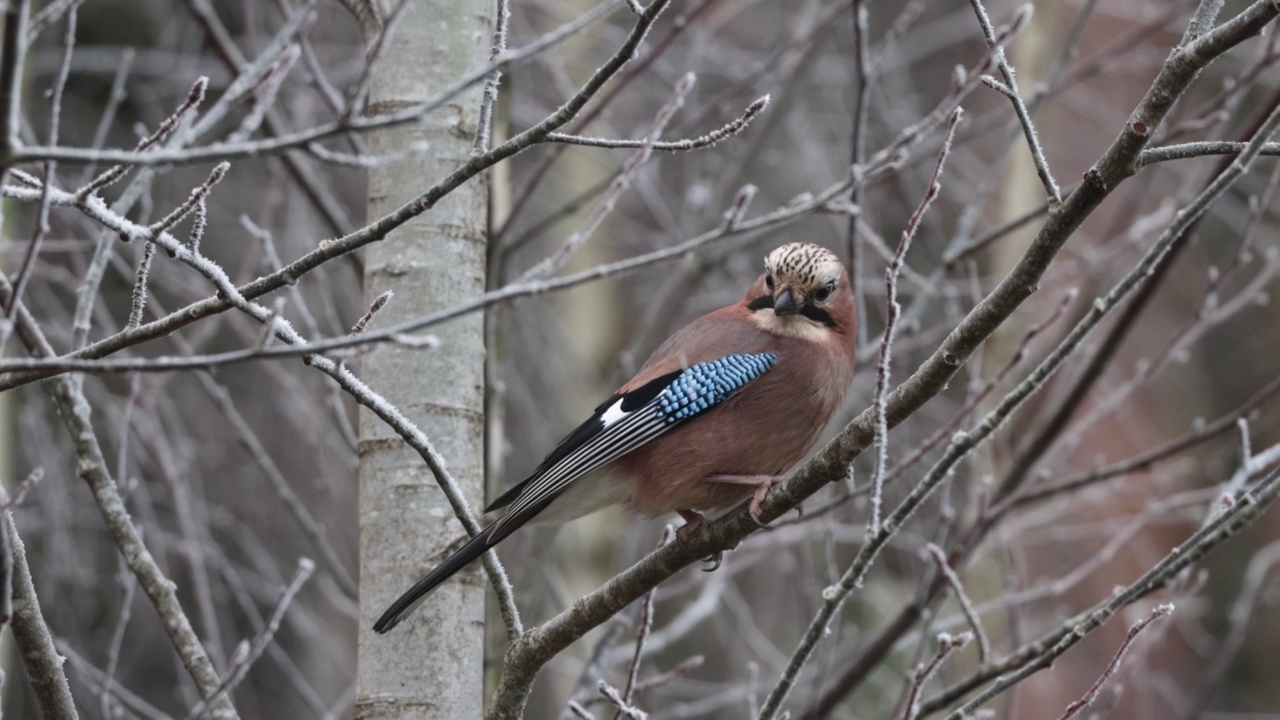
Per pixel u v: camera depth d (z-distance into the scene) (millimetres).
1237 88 10188
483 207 7805
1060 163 16578
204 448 14359
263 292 5441
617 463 8281
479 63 7789
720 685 12812
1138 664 9461
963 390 14109
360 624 7363
